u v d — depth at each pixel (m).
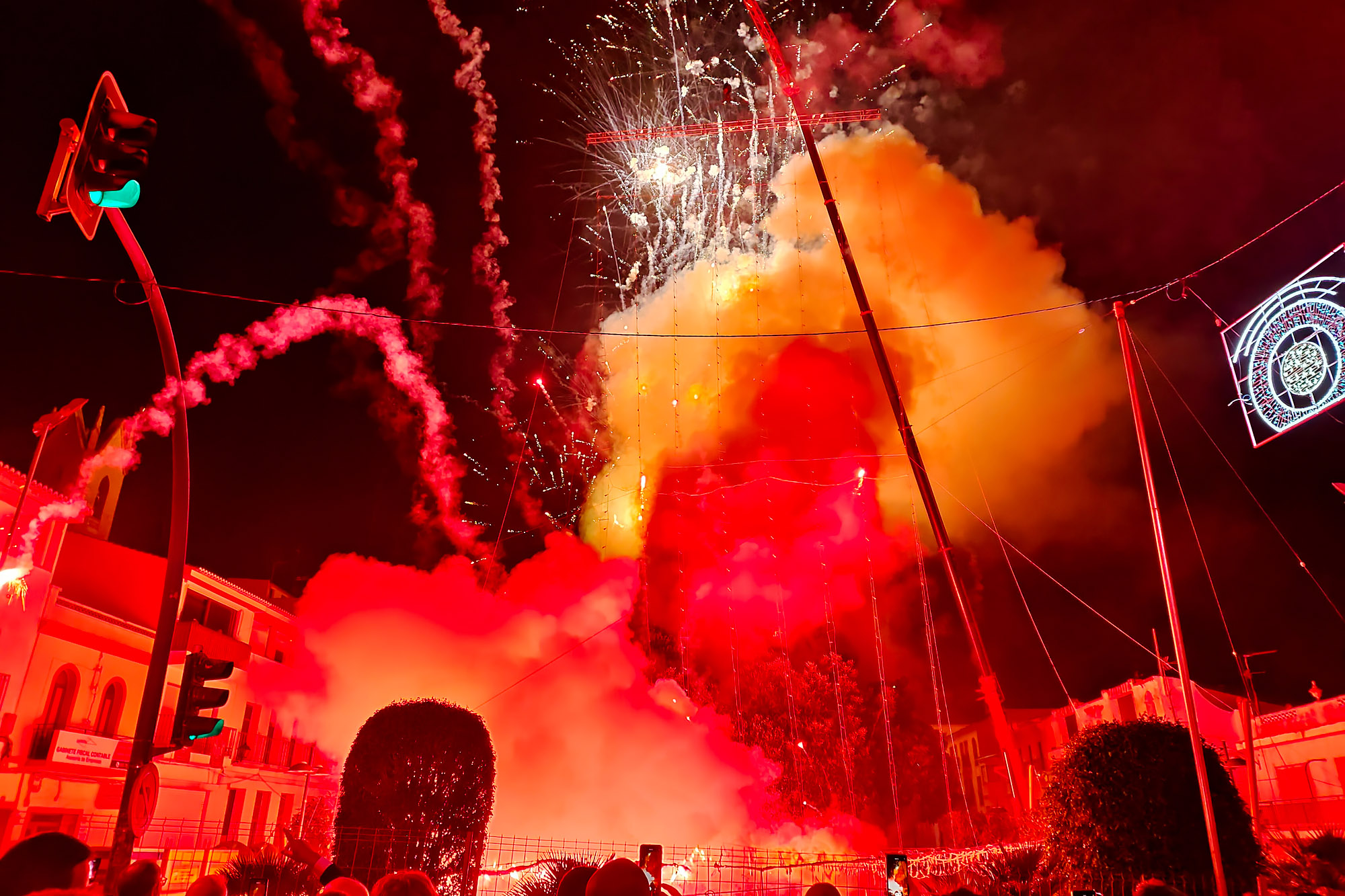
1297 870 9.96
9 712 22.70
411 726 11.60
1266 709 31.00
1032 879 10.59
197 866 23.22
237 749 32.72
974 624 22.80
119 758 26.09
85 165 7.91
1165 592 10.46
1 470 22.34
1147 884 4.91
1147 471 11.18
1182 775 9.98
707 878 14.16
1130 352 11.83
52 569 24.66
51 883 2.70
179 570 11.02
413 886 4.79
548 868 10.93
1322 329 12.61
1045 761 40.84
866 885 12.57
